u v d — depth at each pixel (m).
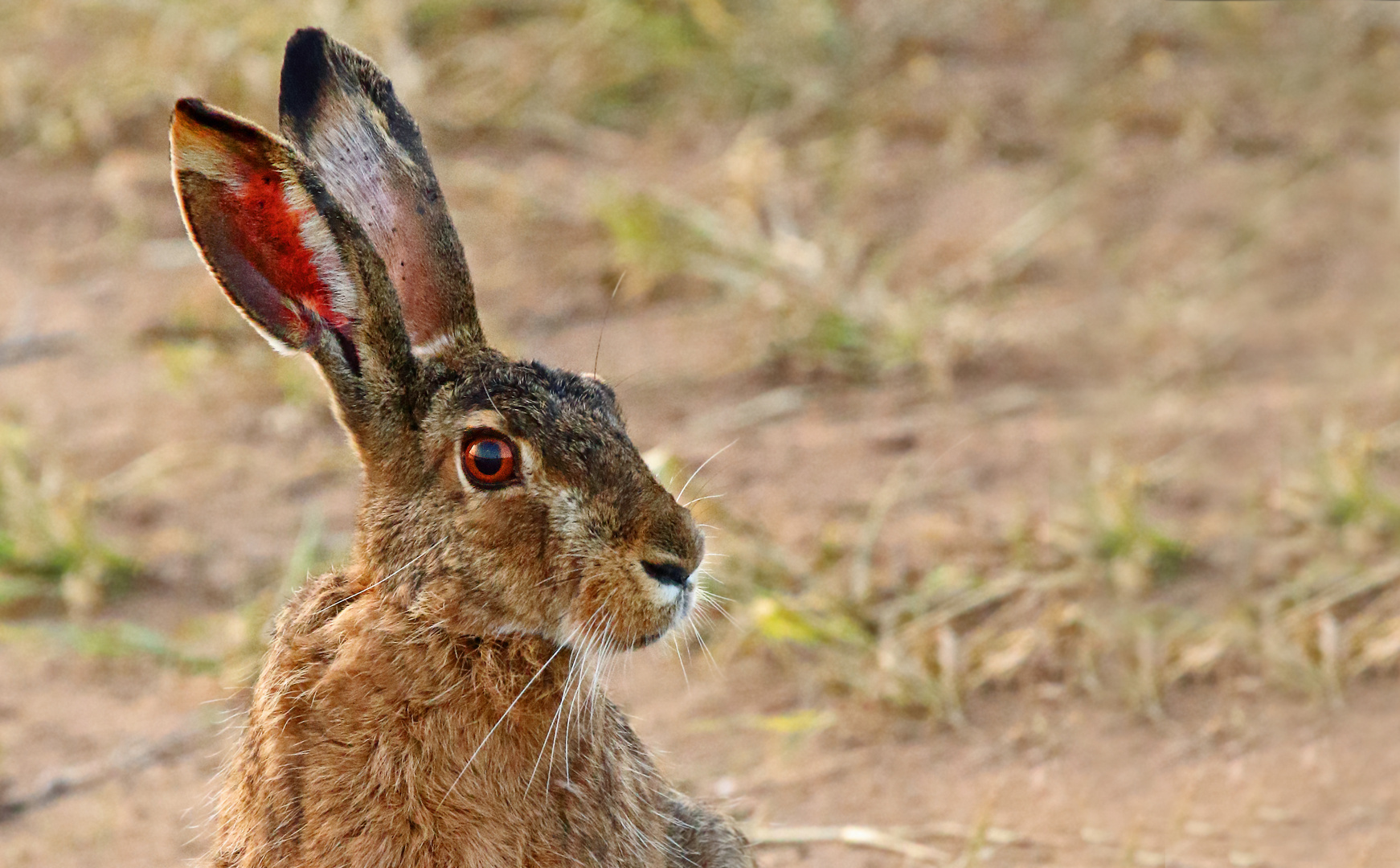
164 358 13.80
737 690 10.35
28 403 13.41
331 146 7.44
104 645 10.66
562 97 16.89
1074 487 11.88
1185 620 10.71
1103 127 17.08
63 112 16.98
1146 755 9.62
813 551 11.25
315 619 7.08
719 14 17.41
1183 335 14.13
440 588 6.87
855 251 14.88
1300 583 10.98
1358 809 8.96
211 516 12.06
